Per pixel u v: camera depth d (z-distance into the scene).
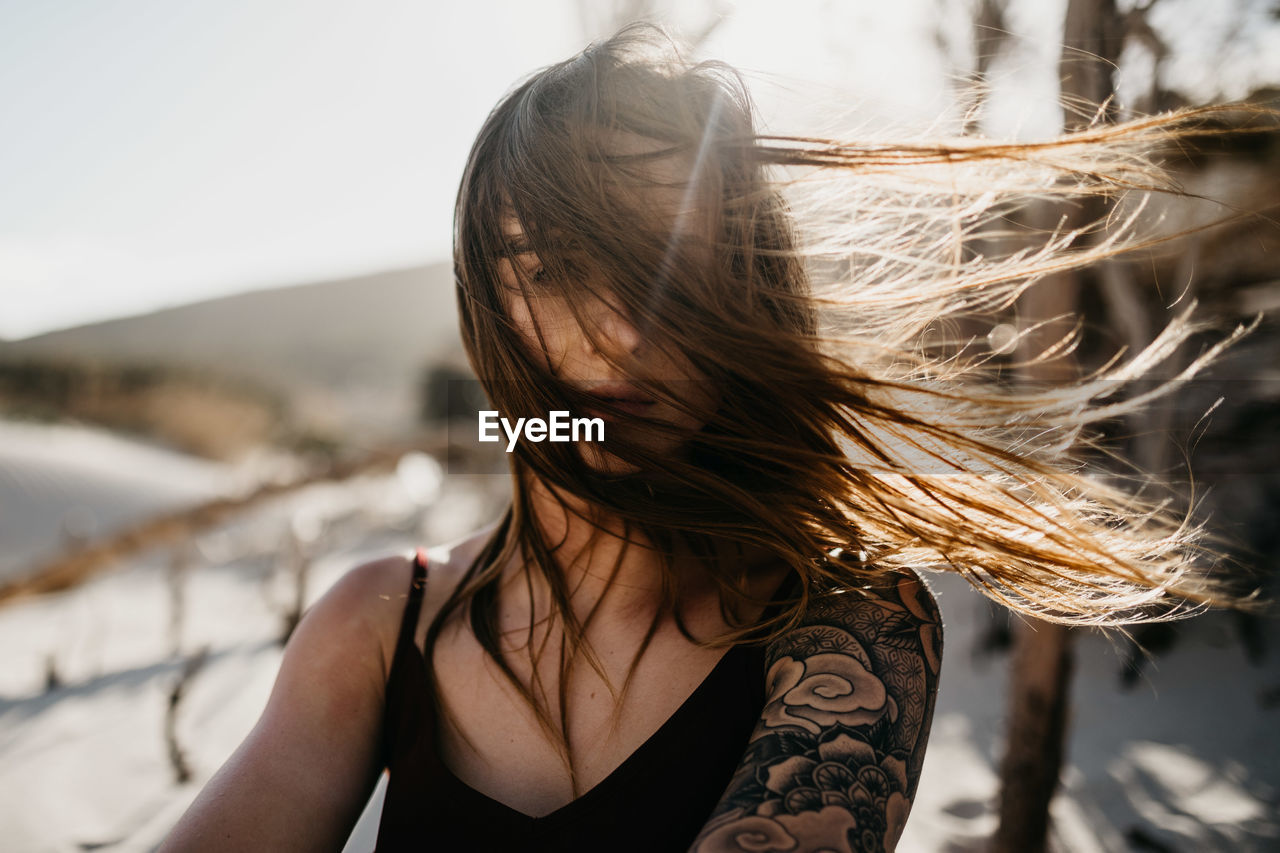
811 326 0.93
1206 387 1.78
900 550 0.88
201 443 33.84
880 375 0.99
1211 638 5.52
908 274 1.00
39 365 40.91
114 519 19.23
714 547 0.91
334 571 10.02
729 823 0.61
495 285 0.86
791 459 0.84
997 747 4.36
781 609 0.86
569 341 0.83
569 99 0.85
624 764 0.80
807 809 0.61
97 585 10.79
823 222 1.03
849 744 0.67
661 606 0.89
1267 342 4.02
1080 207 1.83
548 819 0.78
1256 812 3.52
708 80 0.89
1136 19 2.09
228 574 10.65
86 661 7.63
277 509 13.80
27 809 4.53
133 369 42.22
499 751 0.84
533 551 0.92
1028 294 2.06
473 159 0.89
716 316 0.81
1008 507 0.91
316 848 0.80
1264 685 4.71
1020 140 0.93
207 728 5.62
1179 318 0.95
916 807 3.76
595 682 0.86
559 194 0.81
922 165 0.91
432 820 0.80
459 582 0.97
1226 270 3.31
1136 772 4.00
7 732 5.89
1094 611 0.93
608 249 0.80
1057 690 2.56
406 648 0.91
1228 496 4.86
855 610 0.80
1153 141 0.94
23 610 9.96
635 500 0.84
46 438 32.34
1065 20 2.03
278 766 0.82
